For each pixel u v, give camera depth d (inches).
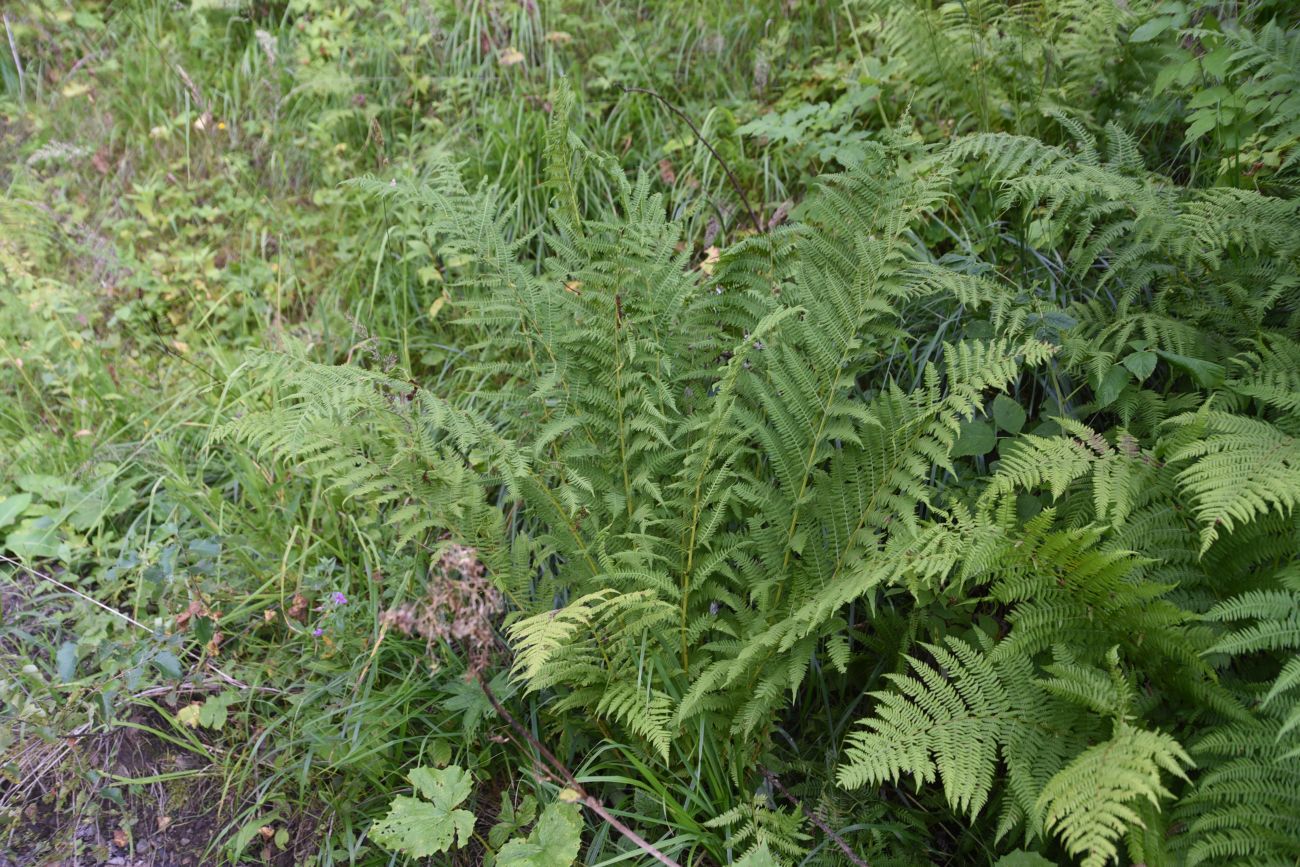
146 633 108.7
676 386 103.6
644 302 102.3
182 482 120.2
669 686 92.2
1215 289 104.7
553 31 169.9
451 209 106.7
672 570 99.3
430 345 136.3
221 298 144.6
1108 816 67.2
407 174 148.0
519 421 107.0
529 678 95.6
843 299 97.3
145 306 150.3
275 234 156.8
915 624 95.4
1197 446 83.0
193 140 169.5
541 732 102.1
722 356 113.2
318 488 112.1
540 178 147.6
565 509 101.2
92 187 166.7
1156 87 117.7
